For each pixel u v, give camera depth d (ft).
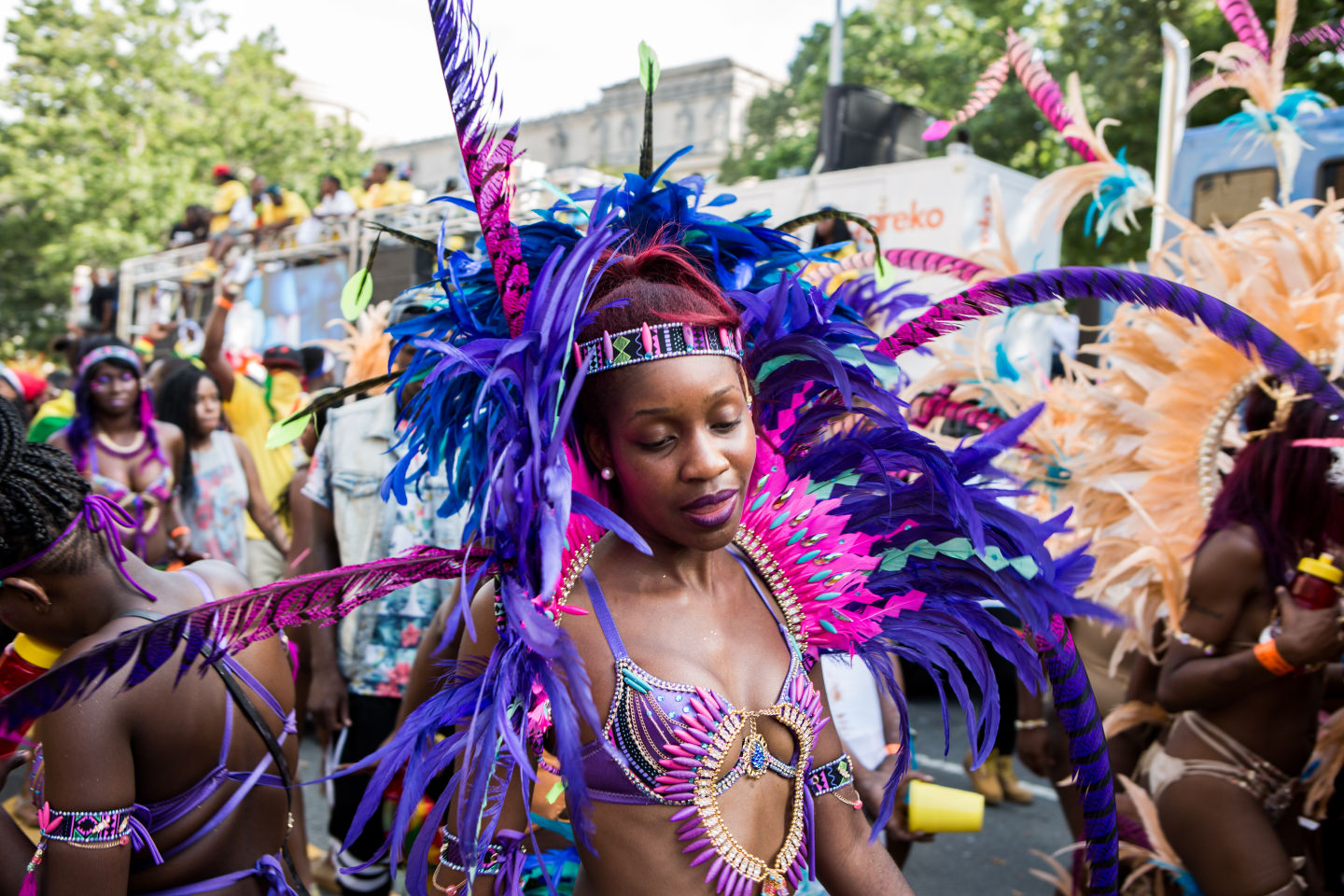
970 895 12.31
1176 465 8.59
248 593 3.78
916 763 16.63
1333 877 8.98
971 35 55.47
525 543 3.83
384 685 10.04
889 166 24.13
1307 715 7.59
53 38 87.66
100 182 81.61
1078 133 8.84
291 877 5.98
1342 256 8.07
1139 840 8.20
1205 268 8.66
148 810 5.33
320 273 30.63
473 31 3.97
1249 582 7.33
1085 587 8.67
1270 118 8.73
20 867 5.32
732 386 3.92
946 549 4.92
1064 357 9.37
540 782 5.57
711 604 4.31
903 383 8.02
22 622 5.28
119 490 12.72
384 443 10.34
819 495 4.90
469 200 4.43
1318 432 7.14
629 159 121.19
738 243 4.87
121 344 13.43
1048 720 9.62
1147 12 40.27
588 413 4.04
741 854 4.03
